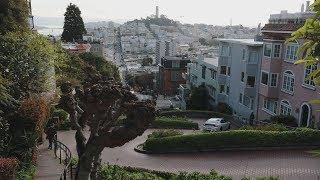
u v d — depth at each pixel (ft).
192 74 191.21
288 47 98.37
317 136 69.05
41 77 65.00
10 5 70.54
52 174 43.04
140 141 79.61
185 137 70.79
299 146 69.31
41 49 67.10
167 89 248.52
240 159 63.93
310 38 13.66
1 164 35.35
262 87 108.27
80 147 23.98
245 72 120.37
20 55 61.26
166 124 98.53
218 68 145.38
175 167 60.80
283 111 102.06
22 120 45.65
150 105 20.27
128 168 54.03
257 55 116.98
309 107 88.99
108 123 22.25
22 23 76.33
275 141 69.26
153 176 49.60
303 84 91.81
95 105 21.33
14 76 59.93
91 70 29.96
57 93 69.41
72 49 176.55
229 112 137.59
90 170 22.80
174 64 247.70
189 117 126.00
